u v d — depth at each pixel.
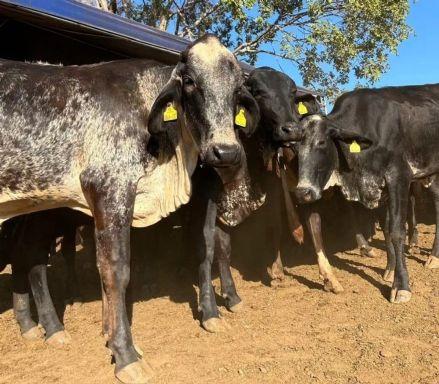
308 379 3.90
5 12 5.57
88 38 6.65
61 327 4.93
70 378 4.08
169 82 4.23
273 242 6.62
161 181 4.49
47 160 4.11
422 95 6.83
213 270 7.50
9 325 5.48
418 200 10.87
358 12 16.19
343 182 6.43
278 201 6.55
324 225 9.02
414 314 5.20
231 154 3.82
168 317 5.42
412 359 4.18
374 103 6.34
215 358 4.32
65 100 4.17
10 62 4.26
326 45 16.88
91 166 4.12
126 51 7.25
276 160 6.16
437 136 6.71
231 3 13.23
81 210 4.43
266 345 4.57
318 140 5.89
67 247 5.95
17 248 5.00
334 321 5.11
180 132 4.42
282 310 5.50
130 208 4.20
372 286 6.24
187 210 6.67
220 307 5.70
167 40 8.20
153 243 7.72
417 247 8.20
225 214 5.55
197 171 5.10
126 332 4.05
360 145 5.88
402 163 6.24
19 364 4.42
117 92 4.29
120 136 4.19
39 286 4.92
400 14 16.22
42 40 7.16
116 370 3.98
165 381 3.93
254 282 6.71
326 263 6.16
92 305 6.03
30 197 4.20
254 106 4.43
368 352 4.33
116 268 4.09
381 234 9.79
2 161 4.03
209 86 3.99
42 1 6.18
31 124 4.07
